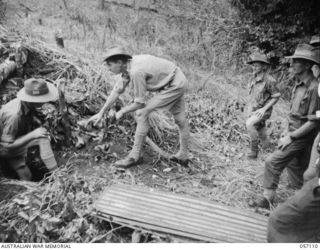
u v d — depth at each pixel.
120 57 3.66
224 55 6.90
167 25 7.32
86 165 4.12
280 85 6.68
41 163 4.14
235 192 4.02
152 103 3.90
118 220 3.29
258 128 4.66
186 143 4.26
